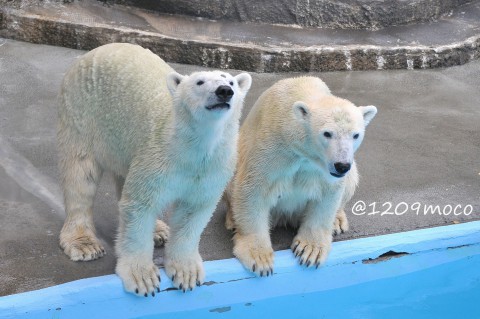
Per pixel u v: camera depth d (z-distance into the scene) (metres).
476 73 8.16
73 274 4.32
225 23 8.51
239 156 4.68
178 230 4.21
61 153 4.50
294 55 7.76
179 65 7.76
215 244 4.73
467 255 5.20
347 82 7.68
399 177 5.84
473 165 6.16
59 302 4.12
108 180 5.43
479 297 4.94
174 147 3.83
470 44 8.39
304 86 4.62
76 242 4.46
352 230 5.04
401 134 6.62
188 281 4.27
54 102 6.71
